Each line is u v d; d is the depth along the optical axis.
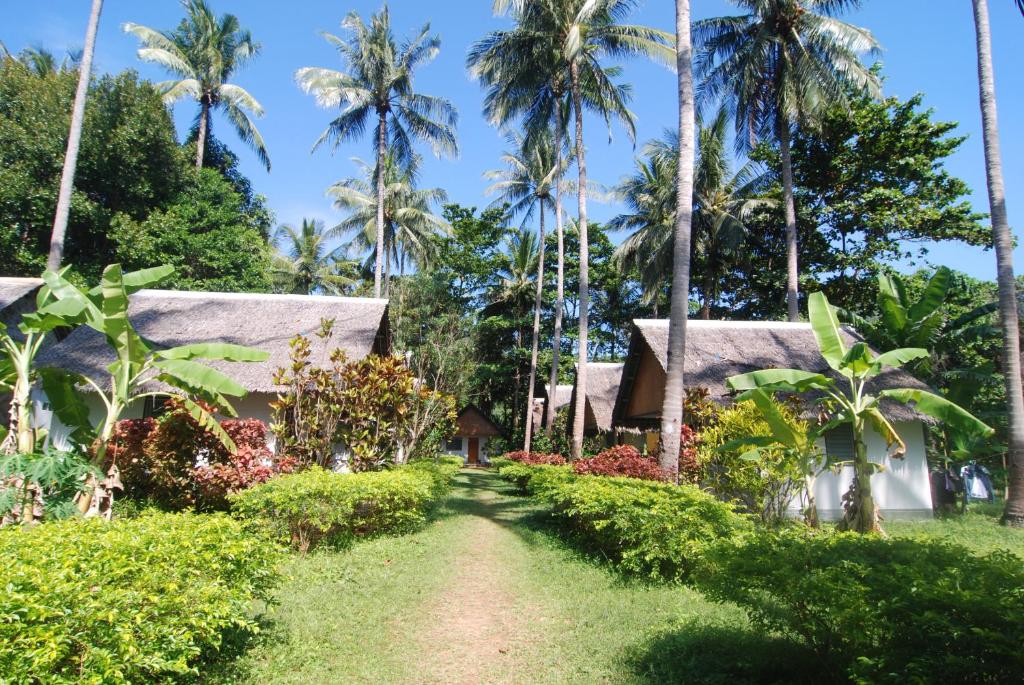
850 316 17.27
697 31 20.11
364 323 15.70
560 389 35.47
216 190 24.20
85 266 20.25
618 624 5.41
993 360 19.80
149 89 21.61
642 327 16.48
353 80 23.64
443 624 5.54
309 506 7.61
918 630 2.99
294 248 41.72
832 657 3.76
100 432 9.09
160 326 15.12
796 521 10.41
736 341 16.08
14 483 7.03
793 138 23.97
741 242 25.88
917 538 4.66
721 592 4.29
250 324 15.41
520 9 16.50
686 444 11.42
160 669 3.06
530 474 15.20
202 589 3.45
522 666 4.57
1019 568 3.63
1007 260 12.39
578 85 17.69
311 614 5.38
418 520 10.47
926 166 22.66
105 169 19.92
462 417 39.91
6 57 20.44
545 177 29.72
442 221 33.28
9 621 2.47
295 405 10.91
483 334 37.34
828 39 18.81
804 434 9.70
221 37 29.50
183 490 9.60
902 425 14.31
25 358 8.05
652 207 31.11
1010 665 2.73
